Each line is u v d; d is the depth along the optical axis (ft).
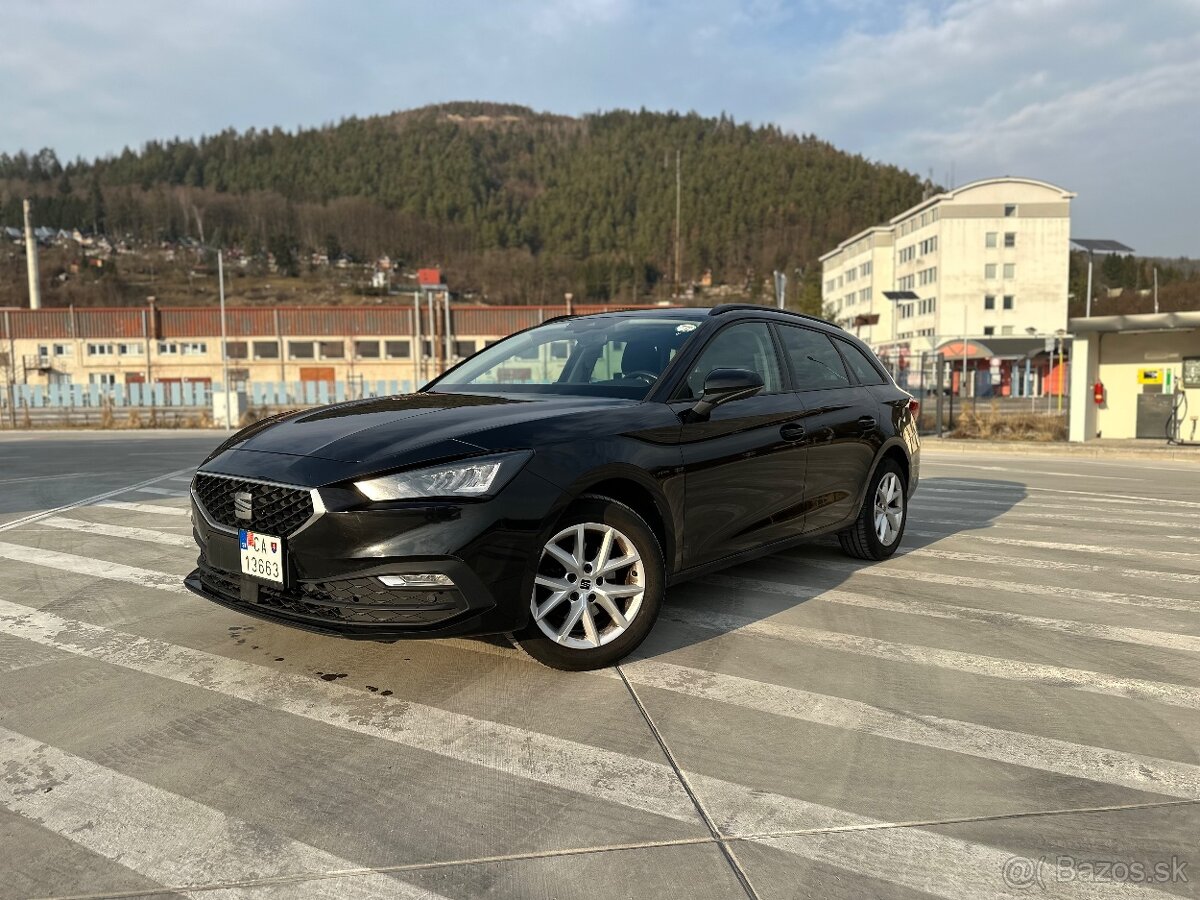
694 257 634.43
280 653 11.64
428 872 6.68
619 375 13.02
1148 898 6.38
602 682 10.59
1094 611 13.84
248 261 603.67
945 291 243.40
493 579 9.70
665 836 7.20
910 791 7.98
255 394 153.58
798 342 15.79
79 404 145.59
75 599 14.49
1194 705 10.04
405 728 9.28
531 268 598.34
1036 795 7.92
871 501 16.72
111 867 6.75
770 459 13.60
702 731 9.23
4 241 559.79
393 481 9.55
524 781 8.13
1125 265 416.46
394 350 223.30
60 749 8.82
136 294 474.90
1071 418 52.70
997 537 20.22
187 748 8.83
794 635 12.46
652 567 11.30
